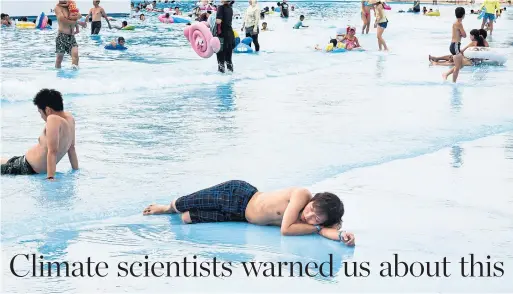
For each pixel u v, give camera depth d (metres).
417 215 5.54
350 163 7.11
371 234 5.11
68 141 6.55
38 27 24.55
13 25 25.39
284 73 14.80
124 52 17.94
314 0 57.81
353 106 10.71
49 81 11.98
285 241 5.01
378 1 19.86
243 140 8.14
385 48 20.16
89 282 4.17
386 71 15.50
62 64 15.09
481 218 5.49
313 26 28.84
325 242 4.99
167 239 5.00
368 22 25.83
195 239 5.02
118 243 4.88
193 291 4.07
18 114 9.43
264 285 4.19
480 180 6.61
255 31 19.05
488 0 25.50
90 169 6.77
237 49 18.70
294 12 39.84
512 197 6.07
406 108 10.56
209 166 6.92
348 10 42.78
